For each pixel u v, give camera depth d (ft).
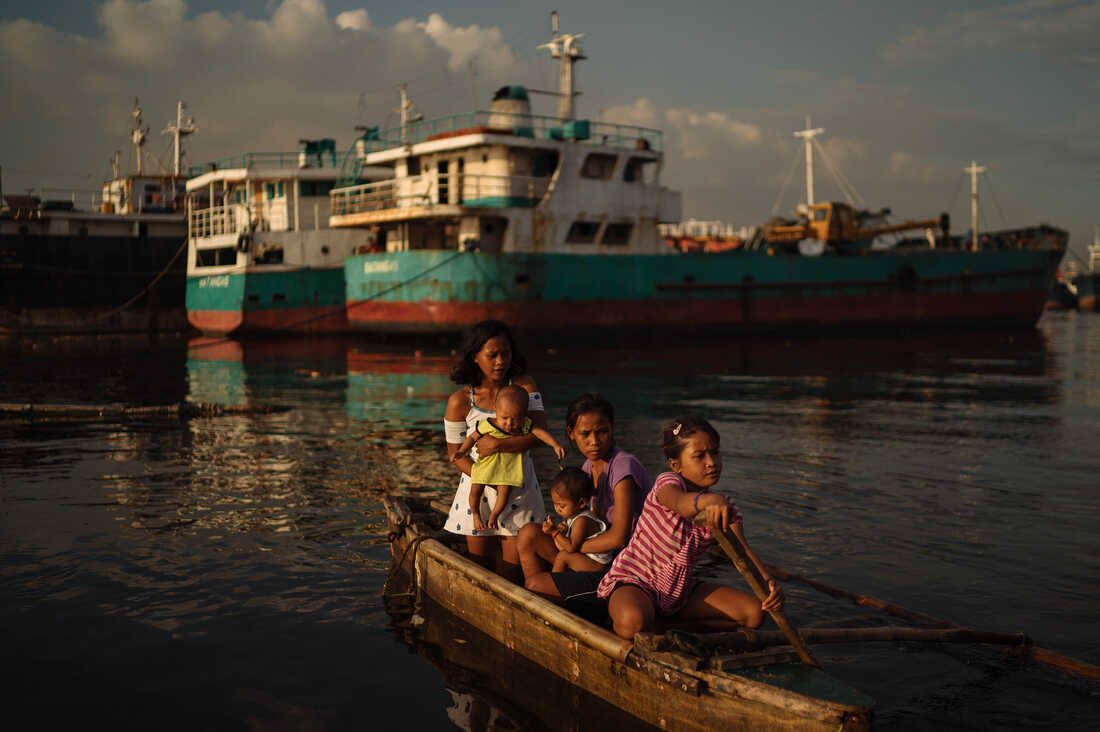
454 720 12.57
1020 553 20.11
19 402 51.80
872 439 36.88
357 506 25.11
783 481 28.27
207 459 32.78
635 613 13.07
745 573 11.95
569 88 110.22
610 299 100.32
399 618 16.55
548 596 15.14
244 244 110.42
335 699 13.25
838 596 16.96
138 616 16.60
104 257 132.67
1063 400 50.80
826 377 65.62
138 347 101.81
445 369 73.77
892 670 13.89
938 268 121.19
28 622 16.28
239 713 12.82
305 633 15.80
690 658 11.69
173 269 137.39
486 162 97.25
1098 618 16.05
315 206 115.44
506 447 16.65
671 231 134.21
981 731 11.96
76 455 33.78
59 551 20.68
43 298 128.47
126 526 22.91
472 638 15.64
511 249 94.63
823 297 113.70
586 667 13.20
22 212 127.75
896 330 118.93
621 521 14.87
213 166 119.03
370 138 106.52
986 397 52.54
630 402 50.37
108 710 12.92
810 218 122.31
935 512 24.03
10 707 13.00
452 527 17.84
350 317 104.58
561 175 97.14
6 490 27.40
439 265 94.22
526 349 94.68
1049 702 12.80
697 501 12.32
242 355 89.66
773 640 12.60
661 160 106.42
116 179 161.68
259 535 22.02
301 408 48.78
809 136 139.95
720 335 108.17
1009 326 127.44
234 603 17.28
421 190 102.53
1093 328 151.53
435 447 35.50
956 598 17.11
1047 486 27.35
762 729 10.93
